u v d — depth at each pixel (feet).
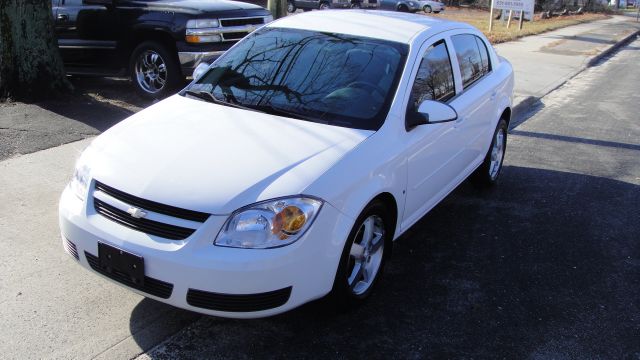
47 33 26.13
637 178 22.33
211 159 10.82
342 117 12.66
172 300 10.07
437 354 11.27
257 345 11.21
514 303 13.20
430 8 111.65
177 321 11.80
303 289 10.44
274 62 14.53
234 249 9.78
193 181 10.28
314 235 10.31
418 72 14.01
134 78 28.02
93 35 28.27
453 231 16.80
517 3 76.28
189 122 12.34
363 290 12.41
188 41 26.53
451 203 18.95
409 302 12.98
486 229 17.07
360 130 12.26
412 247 15.66
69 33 28.25
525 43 66.49
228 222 9.89
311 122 12.45
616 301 13.56
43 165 19.02
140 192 10.23
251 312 10.03
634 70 53.42
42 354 10.64
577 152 25.59
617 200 19.90
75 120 23.80
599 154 25.40
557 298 13.53
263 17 29.48
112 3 27.71
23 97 26.08
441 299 13.17
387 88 13.23
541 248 16.03
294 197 10.20
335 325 11.94
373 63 13.79
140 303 12.33
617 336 12.20
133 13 27.43
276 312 10.30
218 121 12.35
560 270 14.87
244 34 28.32
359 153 11.55
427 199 14.92
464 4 138.51
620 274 14.83
